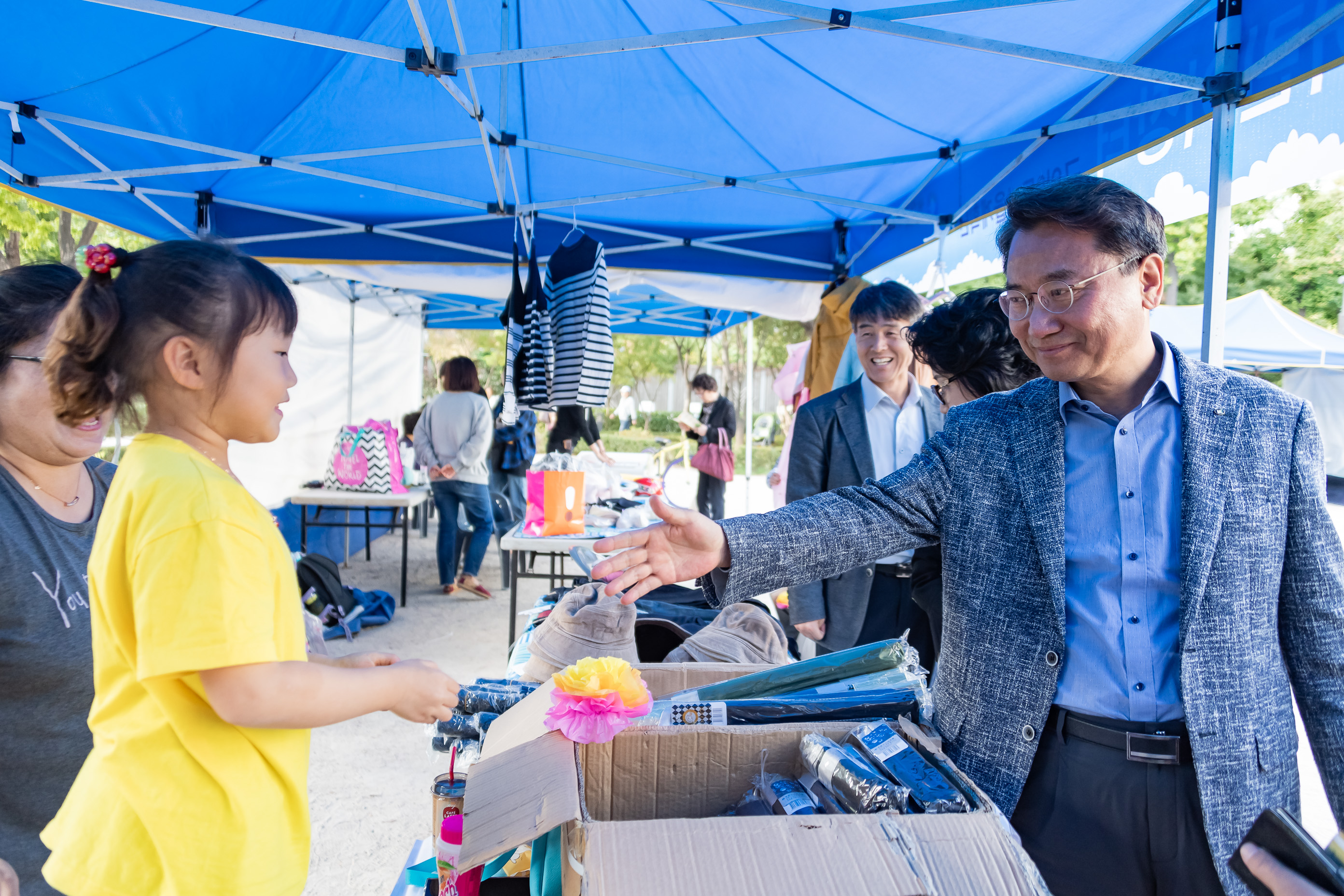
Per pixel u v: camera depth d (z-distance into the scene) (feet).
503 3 9.62
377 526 20.81
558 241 16.81
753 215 16.63
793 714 4.25
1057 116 10.41
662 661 7.86
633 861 2.70
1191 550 3.41
